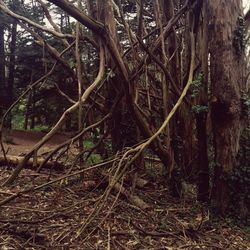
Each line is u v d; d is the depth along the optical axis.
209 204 9.16
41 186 7.32
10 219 6.80
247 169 8.61
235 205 8.66
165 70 9.34
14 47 22.11
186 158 11.27
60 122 7.68
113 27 9.73
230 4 8.73
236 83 8.69
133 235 6.79
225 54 8.65
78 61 8.96
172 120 10.19
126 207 8.08
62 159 11.98
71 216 7.27
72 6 7.27
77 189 8.95
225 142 8.73
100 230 6.77
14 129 23.27
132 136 10.51
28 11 19.55
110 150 10.94
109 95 10.51
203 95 9.20
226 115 8.69
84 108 11.38
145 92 11.20
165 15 10.94
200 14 9.63
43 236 6.24
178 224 7.70
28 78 22.09
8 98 22.48
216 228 7.91
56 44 17.89
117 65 8.41
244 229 8.15
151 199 9.22
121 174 7.41
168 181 9.93
